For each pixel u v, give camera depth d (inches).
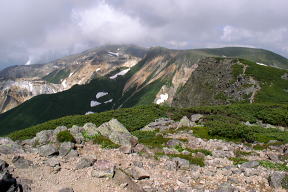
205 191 474.9
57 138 710.5
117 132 843.4
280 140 1005.2
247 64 4530.0
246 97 3737.7
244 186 518.3
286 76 4141.2
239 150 849.5
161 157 690.2
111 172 500.7
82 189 449.4
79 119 1480.1
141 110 1771.7
